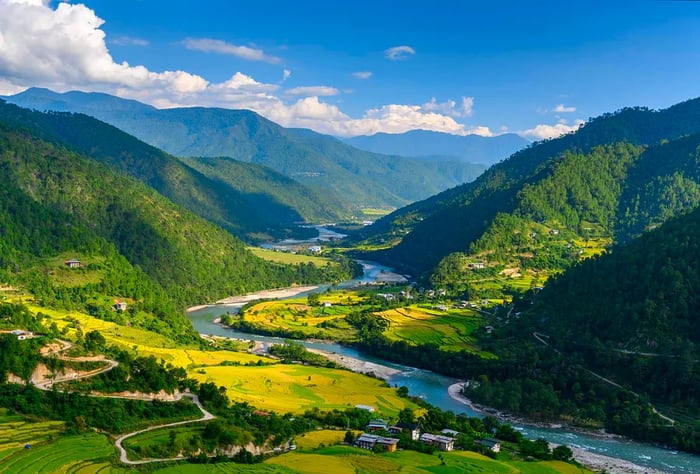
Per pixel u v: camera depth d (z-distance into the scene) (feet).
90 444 426.51
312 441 533.96
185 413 517.96
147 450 440.45
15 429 428.15
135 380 533.96
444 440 561.84
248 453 469.16
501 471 500.74
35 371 501.97
